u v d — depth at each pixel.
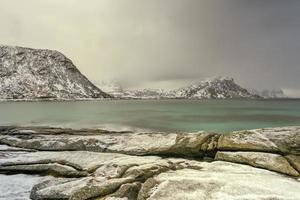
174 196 19.80
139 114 105.00
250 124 68.25
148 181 22.00
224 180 22.69
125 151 34.25
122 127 63.59
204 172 25.03
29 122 73.56
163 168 25.38
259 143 32.75
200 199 19.52
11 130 47.81
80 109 136.25
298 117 88.06
